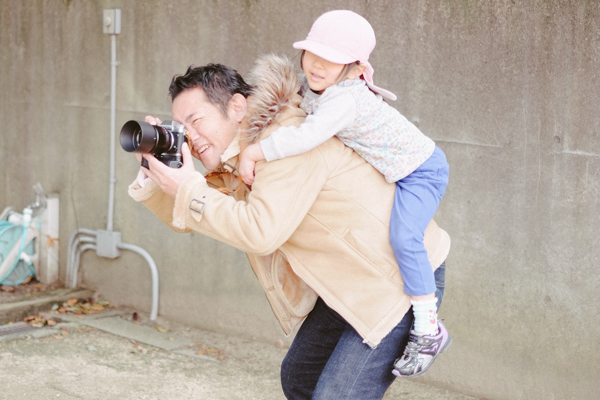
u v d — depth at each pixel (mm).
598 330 3324
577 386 3398
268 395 3773
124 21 4867
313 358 2387
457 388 3779
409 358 2059
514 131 3477
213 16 4477
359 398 2074
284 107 2064
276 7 4211
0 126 5676
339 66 2072
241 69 4391
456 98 3627
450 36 3609
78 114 5207
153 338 4559
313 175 1951
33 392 3508
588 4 3223
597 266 3305
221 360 4258
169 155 2002
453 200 3699
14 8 5453
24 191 5590
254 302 4547
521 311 3541
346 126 1992
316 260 2080
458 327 3746
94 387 3676
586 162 3295
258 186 1943
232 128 2102
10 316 4695
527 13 3381
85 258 5324
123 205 5051
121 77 4930
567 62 3301
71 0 5121
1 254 5199
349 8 3926
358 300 2045
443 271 2277
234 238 1906
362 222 2025
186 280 4824
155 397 3633
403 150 2096
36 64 5391
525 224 3490
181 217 1991
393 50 3799
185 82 2086
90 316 4887
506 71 3467
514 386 3586
